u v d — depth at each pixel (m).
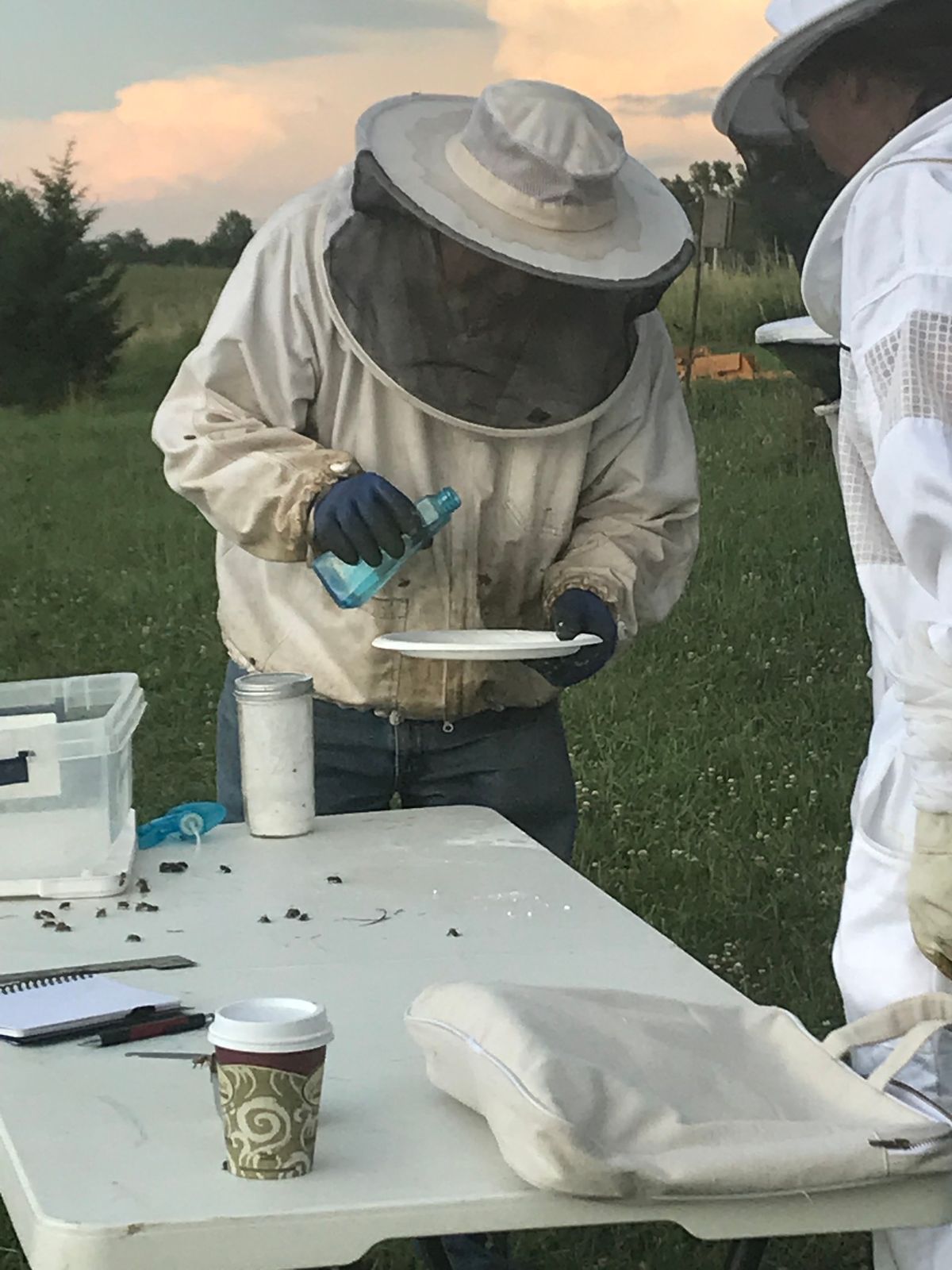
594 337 2.59
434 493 2.83
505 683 2.94
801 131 1.99
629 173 2.70
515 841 2.49
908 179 1.65
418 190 2.44
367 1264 2.90
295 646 2.89
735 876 4.77
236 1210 1.21
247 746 2.52
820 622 5.77
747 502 5.97
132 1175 1.27
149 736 5.64
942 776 1.53
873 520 1.77
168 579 6.34
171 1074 1.52
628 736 5.42
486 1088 1.30
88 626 6.16
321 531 2.54
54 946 1.97
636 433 2.94
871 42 1.78
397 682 2.86
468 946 1.94
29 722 2.22
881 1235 1.84
